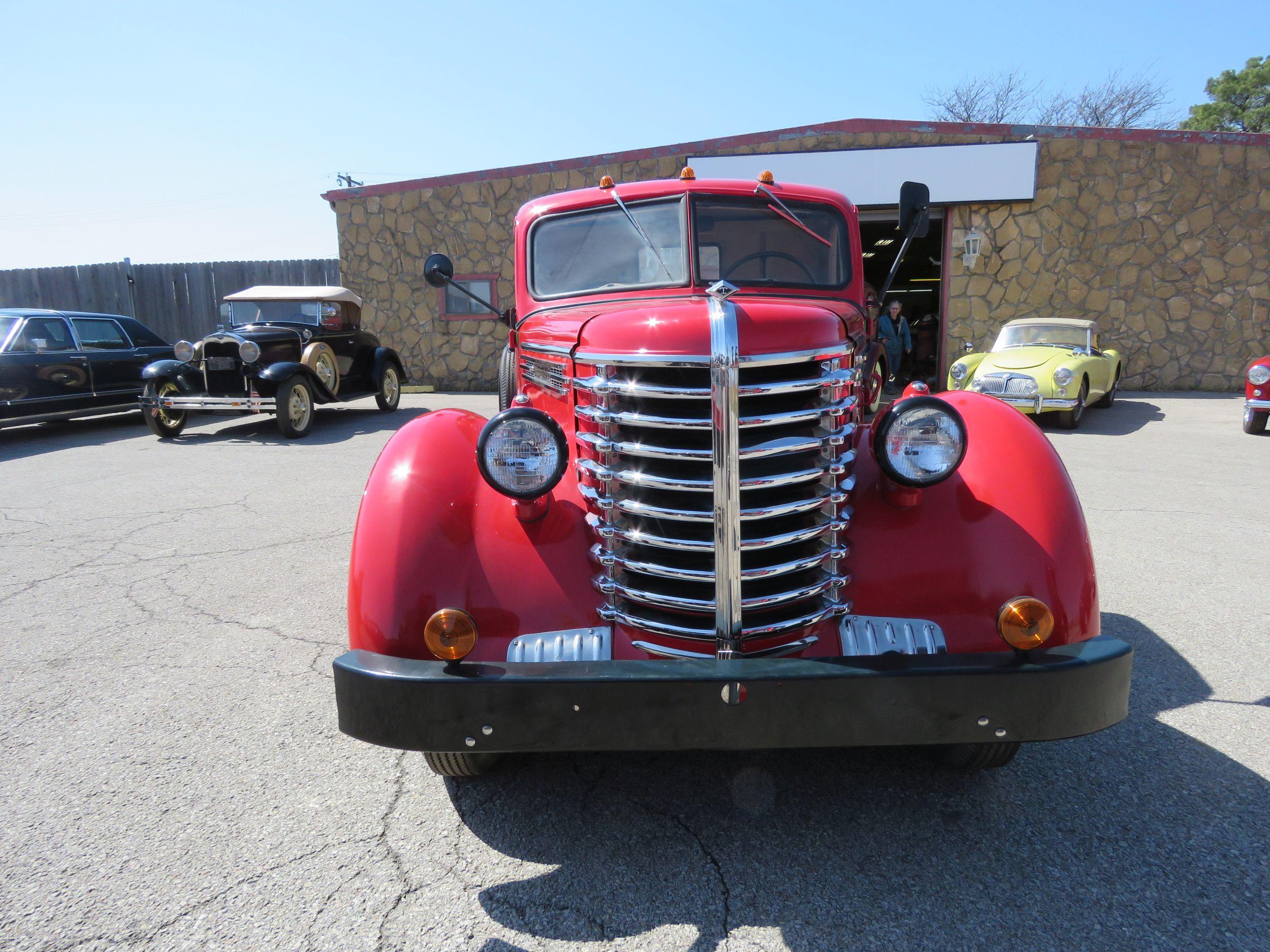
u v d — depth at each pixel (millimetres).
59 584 4773
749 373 2291
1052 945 1989
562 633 2352
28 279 19844
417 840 2451
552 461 2299
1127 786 2656
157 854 2393
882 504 2547
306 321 11297
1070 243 13680
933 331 16484
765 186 3527
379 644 2303
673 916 2119
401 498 2471
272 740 3039
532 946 2025
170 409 10250
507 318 4086
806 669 2072
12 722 3176
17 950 2018
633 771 2814
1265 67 38438
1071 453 8609
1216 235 13461
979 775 2744
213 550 5426
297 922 2117
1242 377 13773
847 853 2352
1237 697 3262
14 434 11344
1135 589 4508
